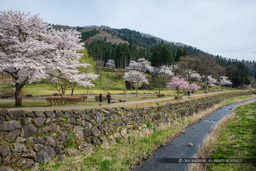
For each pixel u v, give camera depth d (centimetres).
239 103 3934
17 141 842
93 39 18675
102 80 6356
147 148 1121
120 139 1250
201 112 2591
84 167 845
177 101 2494
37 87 4269
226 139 1237
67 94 3419
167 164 952
